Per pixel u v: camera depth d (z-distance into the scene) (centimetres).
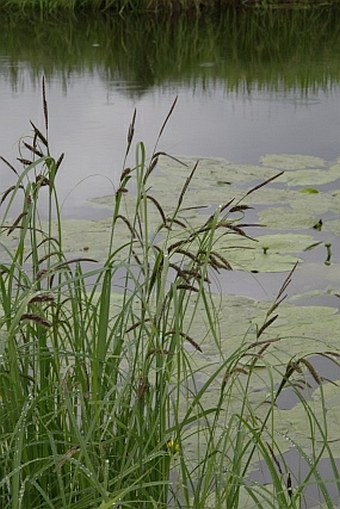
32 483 279
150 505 313
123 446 319
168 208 746
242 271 617
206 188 805
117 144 982
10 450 286
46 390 313
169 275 592
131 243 328
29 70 1472
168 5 1966
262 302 566
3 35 1792
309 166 873
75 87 1327
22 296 312
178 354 296
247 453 402
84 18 1952
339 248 660
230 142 984
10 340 277
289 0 2103
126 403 326
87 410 317
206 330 523
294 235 679
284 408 448
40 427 318
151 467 307
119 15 1961
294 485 388
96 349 315
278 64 1505
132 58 1568
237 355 303
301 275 612
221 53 1612
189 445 405
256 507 364
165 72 1447
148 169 317
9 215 741
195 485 370
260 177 838
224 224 306
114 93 1279
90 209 755
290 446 414
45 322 270
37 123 1079
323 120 1087
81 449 269
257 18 1972
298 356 495
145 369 302
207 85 1338
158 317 309
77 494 306
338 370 485
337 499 381
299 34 1803
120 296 551
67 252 641
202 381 465
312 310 552
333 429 429
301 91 1286
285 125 1064
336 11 2062
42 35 1789
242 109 1168
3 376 316
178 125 1074
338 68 1452
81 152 946
